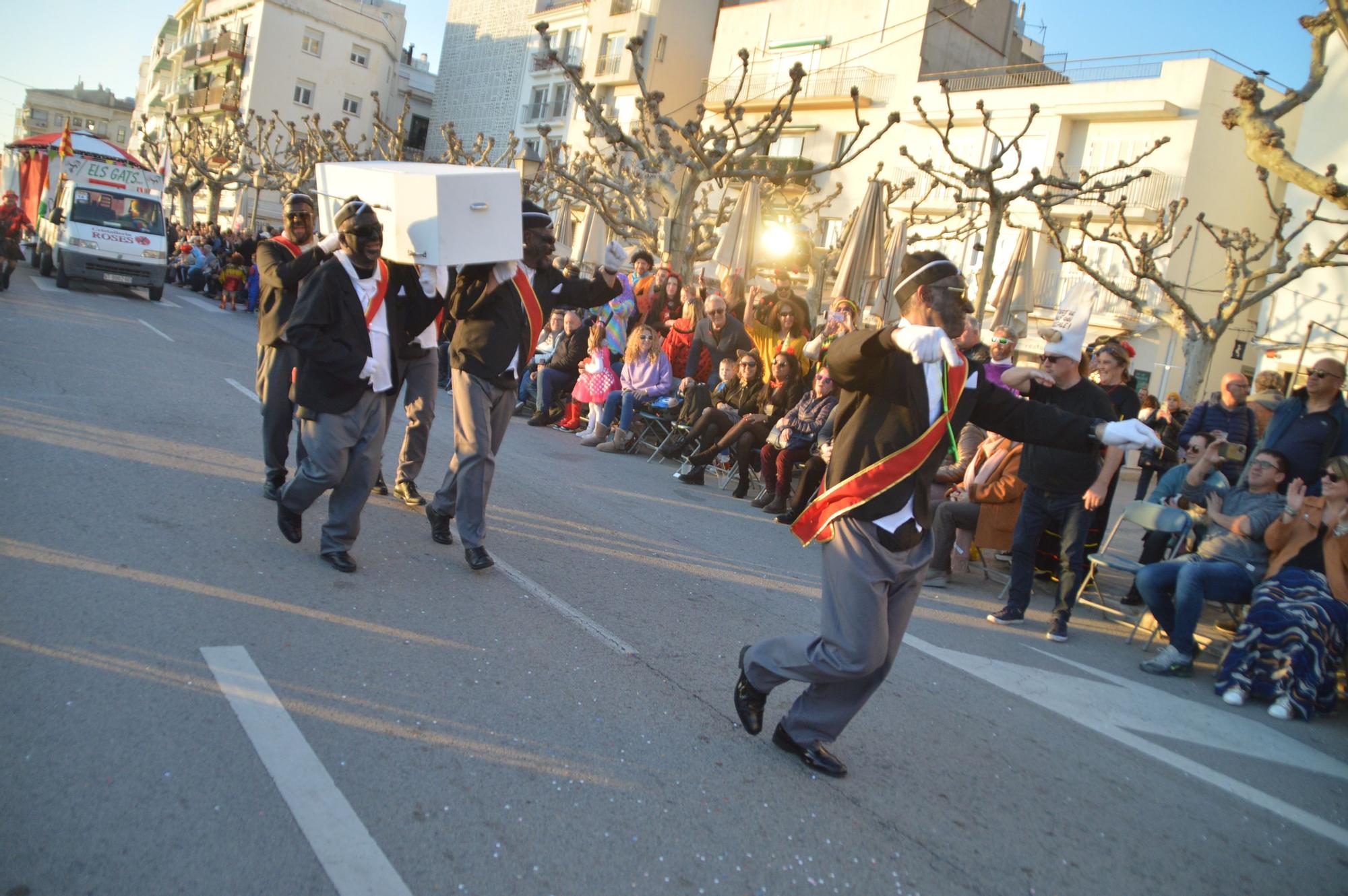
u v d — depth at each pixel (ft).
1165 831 12.42
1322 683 18.22
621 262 19.71
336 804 9.75
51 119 323.98
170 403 29.73
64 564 14.99
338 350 15.80
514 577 18.43
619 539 23.18
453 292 18.16
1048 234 86.12
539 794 10.62
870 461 11.53
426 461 27.40
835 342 11.81
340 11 191.72
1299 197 73.31
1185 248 88.22
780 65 122.93
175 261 95.61
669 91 143.13
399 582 16.89
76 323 46.62
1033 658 19.45
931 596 23.59
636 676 14.55
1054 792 13.07
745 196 52.47
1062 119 94.89
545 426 41.52
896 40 111.45
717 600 19.43
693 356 37.91
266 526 18.70
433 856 9.17
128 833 8.79
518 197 17.21
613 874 9.39
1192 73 88.69
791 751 12.62
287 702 11.71
